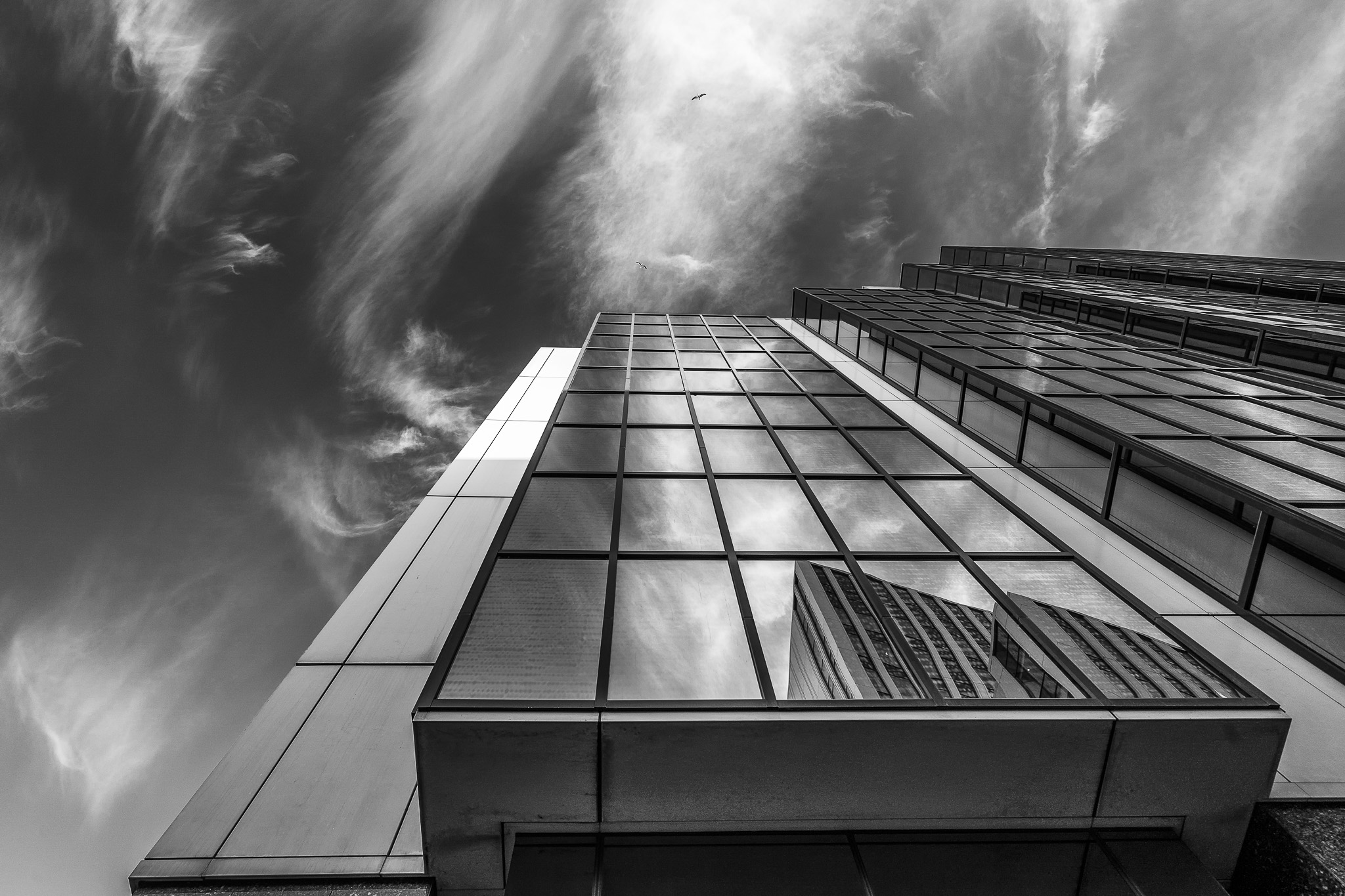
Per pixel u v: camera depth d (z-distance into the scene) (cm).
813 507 827
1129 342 1769
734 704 484
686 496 846
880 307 2519
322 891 520
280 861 543
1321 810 503
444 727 468
